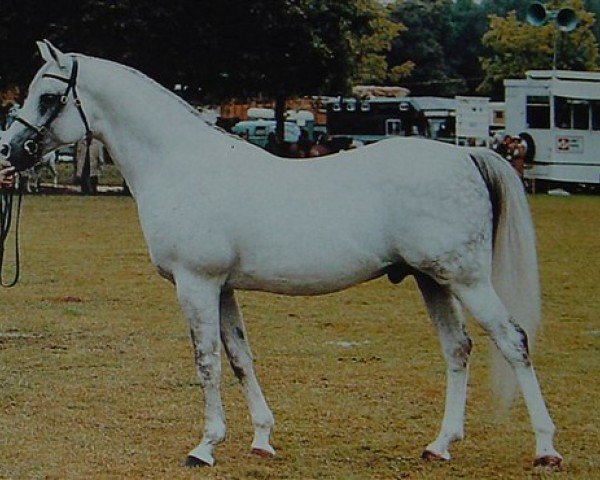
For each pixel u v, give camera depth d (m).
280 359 11.88
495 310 7.58
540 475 7.57
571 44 61.34
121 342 12.74
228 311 8.12
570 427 9.10
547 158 40.56
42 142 8.09
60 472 7.68
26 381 10.66
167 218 7.77
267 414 8.16
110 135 8.05
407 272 7.94
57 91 8.03
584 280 18.52
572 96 40.12
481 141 41.62
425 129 49.34
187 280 7.77
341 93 40.19
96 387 10.46
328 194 7.73
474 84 84.94
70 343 12.64
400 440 8.66
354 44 39.12
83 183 35.97
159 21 34.41
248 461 8.00
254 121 55.97
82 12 34.31
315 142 41.91
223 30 35.84
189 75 36.31
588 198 38.72
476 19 90.69
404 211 7.59
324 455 8.19
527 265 7.71
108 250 21.67
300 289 7.77
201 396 10.14
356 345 12.77
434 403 9.93
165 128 7.96
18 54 35.97
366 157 7.84
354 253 7.65
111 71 8.09
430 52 84.56
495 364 7.82
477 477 7.61
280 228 7.67
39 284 17.22
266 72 37.28
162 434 8.80
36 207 30.69
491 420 9.34
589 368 11.58
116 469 7.77
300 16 35.66
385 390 10.45
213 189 7.75
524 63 62.81
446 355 8.08
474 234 7.58
